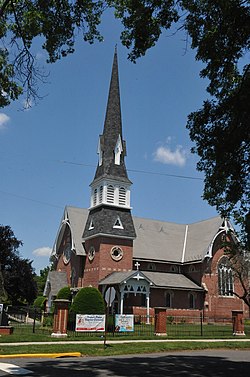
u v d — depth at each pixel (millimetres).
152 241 55000
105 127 51531
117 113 52094
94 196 49562
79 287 47500
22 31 14078
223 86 14094
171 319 47469
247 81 12938
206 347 25172
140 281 43000
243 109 13062
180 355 21156
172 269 53844
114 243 46500
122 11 13586
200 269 52062
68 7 13766
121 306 41344
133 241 52844
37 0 13688
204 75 13984
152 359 18953
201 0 12852
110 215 47125
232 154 14109
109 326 31547
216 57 13344
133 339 27047
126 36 13906
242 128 13234
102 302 34844
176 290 49750
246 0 12188
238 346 26281
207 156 15000
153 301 47719
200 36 13352
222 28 12727
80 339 25766
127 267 46625
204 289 51000
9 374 13367
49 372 13961
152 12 13195
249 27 12422
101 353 20500
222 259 53281
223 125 14102
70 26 14062
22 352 19328
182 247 56812
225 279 52438
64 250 54250
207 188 15859
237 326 33375
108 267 45469
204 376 14086
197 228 58656
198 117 14570
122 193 48719
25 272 52594
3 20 14445
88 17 14133
